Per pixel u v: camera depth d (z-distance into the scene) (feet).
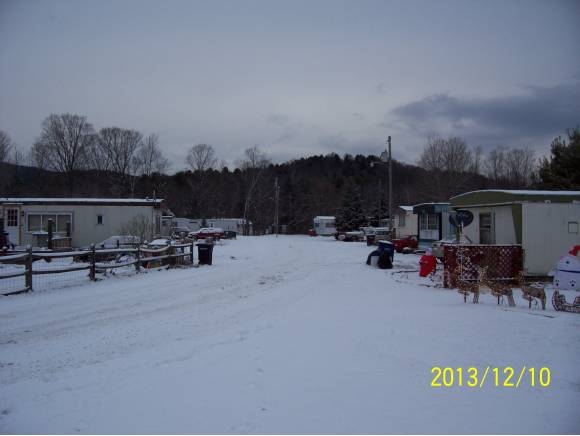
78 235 101.40
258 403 15.12
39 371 19.17
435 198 168.96
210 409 14.76
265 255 87.10
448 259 42.96
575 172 89.25
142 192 246.27
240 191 263.90
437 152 184.85
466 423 13.51
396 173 306.76
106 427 13.74
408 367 18.28
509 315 26.91
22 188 204.54
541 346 20.56
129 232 91.30
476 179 191.21
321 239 179.32
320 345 21.74
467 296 36.42
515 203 49.49
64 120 231.71
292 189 283.38
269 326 26.61
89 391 16.74
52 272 41.65
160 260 61.26
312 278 51.65
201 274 54.44
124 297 37.40
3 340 24.07
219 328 26.58
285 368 18.51
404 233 118.11
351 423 13.56
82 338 24.45
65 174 233.55
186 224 200.34
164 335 25.00
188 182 262.26
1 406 15.53
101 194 232.94
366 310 30.89
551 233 49.34
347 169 384.68
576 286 38.91
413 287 43.68
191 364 19.60
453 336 22.41
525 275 48.32
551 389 15.97
